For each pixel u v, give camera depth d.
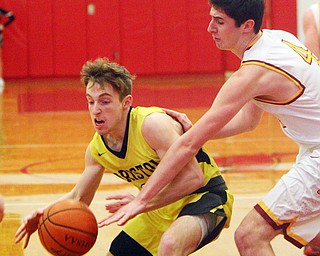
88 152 7.37
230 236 9.55
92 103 6.88
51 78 31.64
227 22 6.64
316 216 6.75
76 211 6.63
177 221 6.86
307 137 6.80
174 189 6.81
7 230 9.72
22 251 8.87
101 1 31.28
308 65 6.70
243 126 7.68
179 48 31.47
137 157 7.05
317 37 10.32
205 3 31.23
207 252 8.90
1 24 30.50
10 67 31.55
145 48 31.48
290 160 14.62
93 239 6.67
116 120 6.89
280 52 6.63
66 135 18.11
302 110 6.68
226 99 6.56
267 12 30.48
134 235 7.57
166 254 6.63
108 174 13.50
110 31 31.41
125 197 6.77
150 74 31.58
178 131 7.16
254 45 6.69
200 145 6.58
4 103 25.00
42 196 11.70
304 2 30.28
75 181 12.82
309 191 6.63
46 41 31.47
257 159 14.78
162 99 24.03
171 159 6.57
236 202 11.16
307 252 8.66
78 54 31.52
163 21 31.36
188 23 31.33
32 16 31.34
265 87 6.56
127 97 6.96
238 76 6.59
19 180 12.98
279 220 6.65
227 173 13.41
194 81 30.55
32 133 18.52
